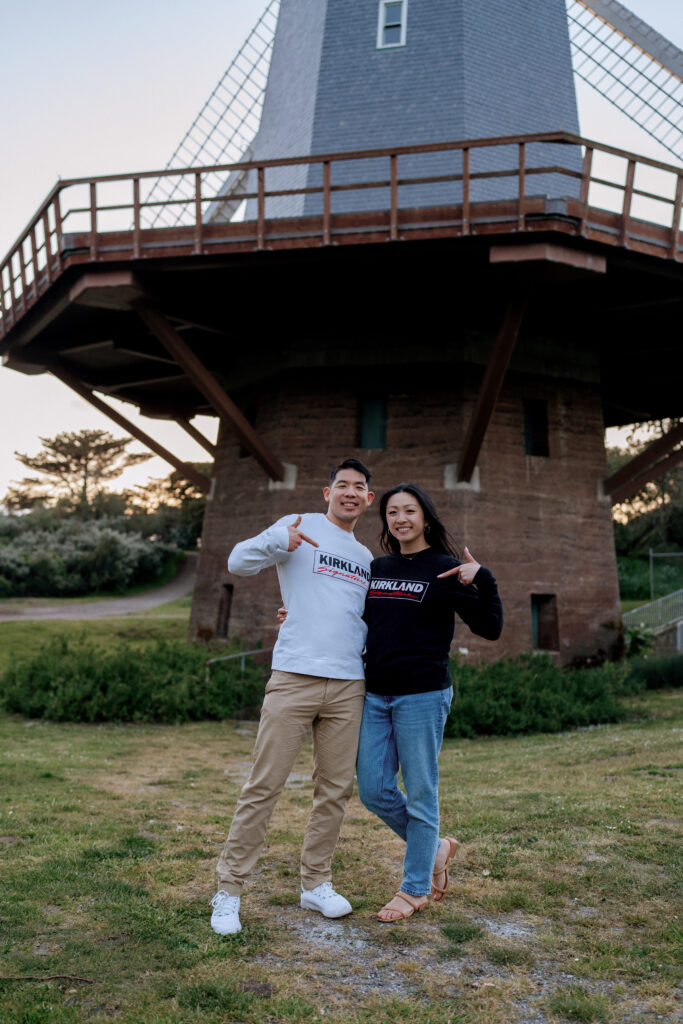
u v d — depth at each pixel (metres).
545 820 5.09
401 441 13.09
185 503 57.50
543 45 13.95
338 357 13.44
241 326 13.68
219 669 12.25
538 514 13.28
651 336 14.16
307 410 13.52
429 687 3.56
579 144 9.81
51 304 12.61
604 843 4.54
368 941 3.38
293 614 3.67
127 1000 2.84
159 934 3.39
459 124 12.66
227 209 16.47
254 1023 2.71
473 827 5.04
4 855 4.41
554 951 3.30
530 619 12.94
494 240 9.98
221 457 15.52
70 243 10.93
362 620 3.75
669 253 10.67
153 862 4.37
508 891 3.92
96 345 14.02
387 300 12.37
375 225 10.20
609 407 17.78
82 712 11.21
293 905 3.78
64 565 41.97
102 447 59.56
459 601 3.57
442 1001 2.89
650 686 14.52
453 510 12.63
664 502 38.28
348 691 3.66
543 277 10.27
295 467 13.40
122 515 56.09
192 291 12.18
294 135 13.92
